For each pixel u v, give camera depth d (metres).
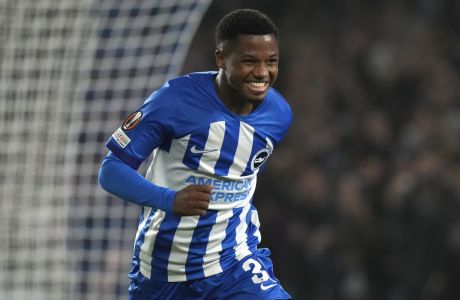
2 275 23.02
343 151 36.97
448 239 33.34
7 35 22.73
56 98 23.11
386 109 38.03
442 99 37.84
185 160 14.16
